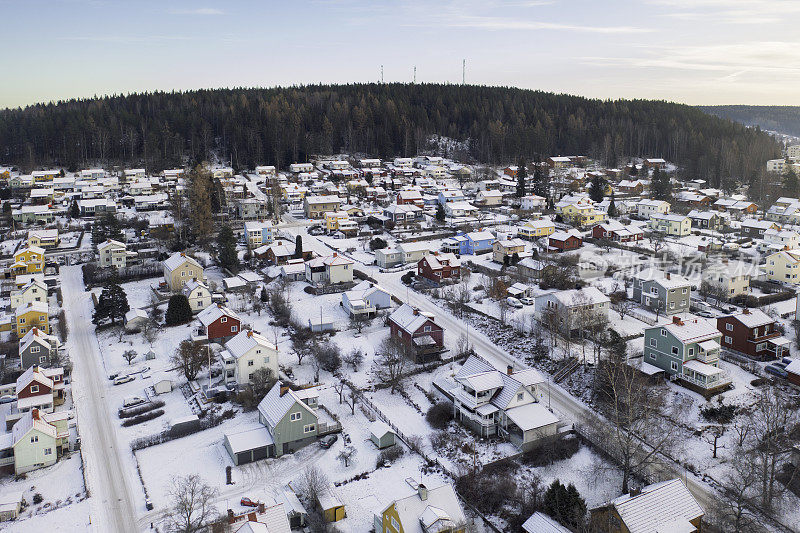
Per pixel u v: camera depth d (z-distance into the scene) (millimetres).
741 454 52438
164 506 50750
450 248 118750
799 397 62906
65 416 61094
